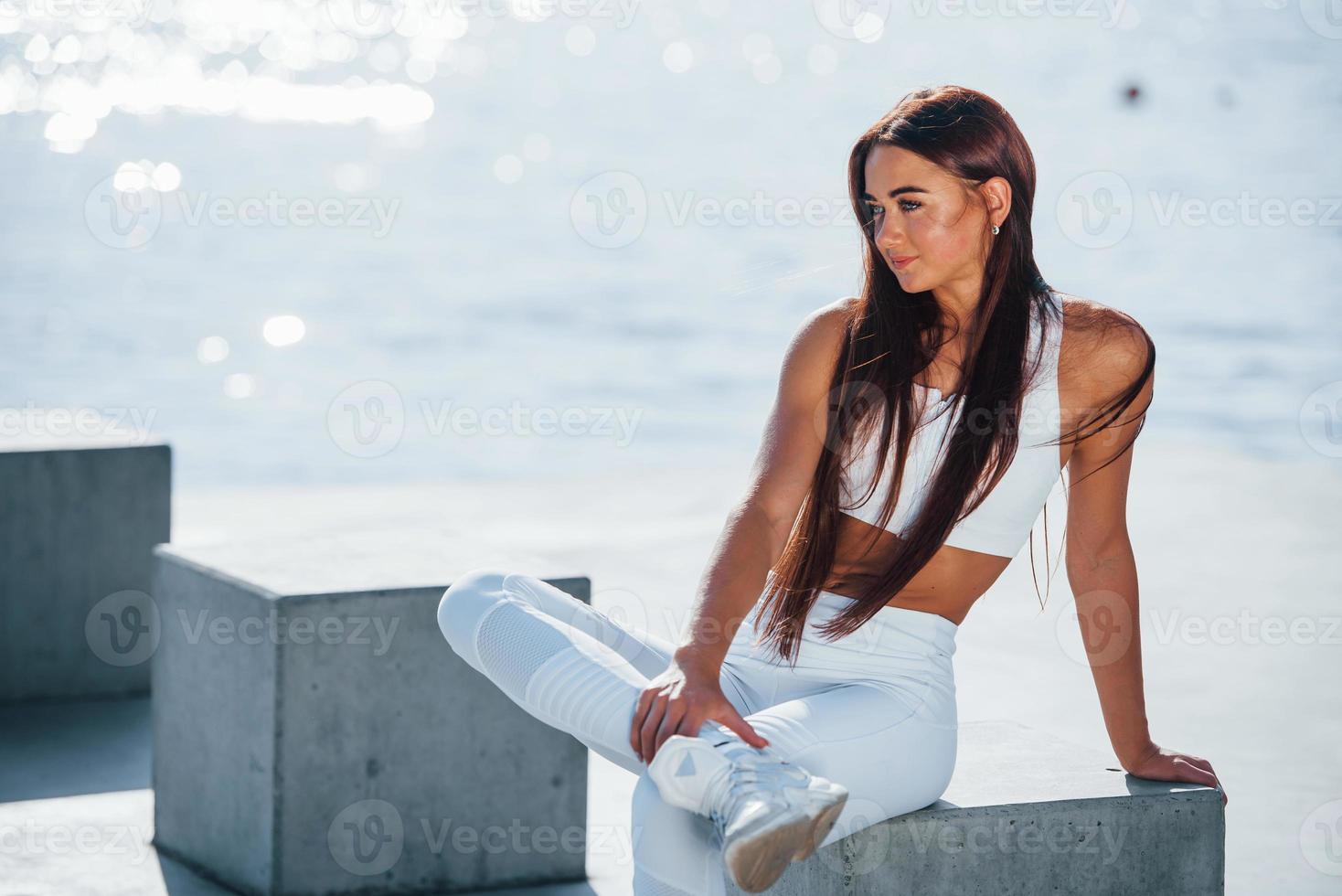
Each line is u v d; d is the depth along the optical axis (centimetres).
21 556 667
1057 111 5150
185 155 4553
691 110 5853
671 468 1230
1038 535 945
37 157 4328
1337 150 3938
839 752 323
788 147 4666
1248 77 5912
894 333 345
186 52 6625
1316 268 2622
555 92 6519
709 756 297
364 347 2169
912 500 344
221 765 462
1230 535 950
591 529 969
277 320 2366
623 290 2686
